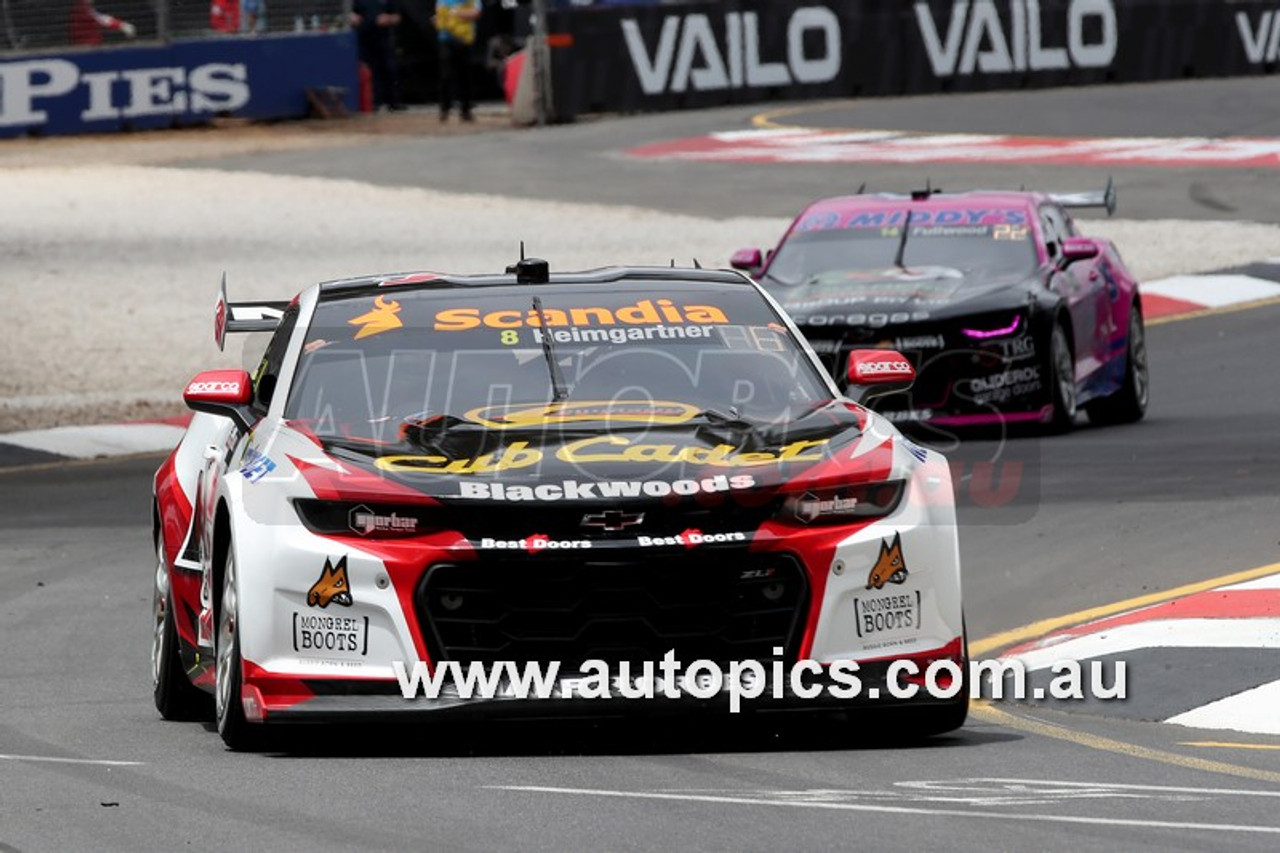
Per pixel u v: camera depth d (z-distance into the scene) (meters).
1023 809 20.25
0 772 23.06
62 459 54.50
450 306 27.69
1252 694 26.70
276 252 86.50
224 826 19.91
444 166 117.88
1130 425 53.31
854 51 145.00
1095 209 94.25
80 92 136.62
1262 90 139.12
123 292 78.56
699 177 109.69
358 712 22.70
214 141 132.88
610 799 20.78
